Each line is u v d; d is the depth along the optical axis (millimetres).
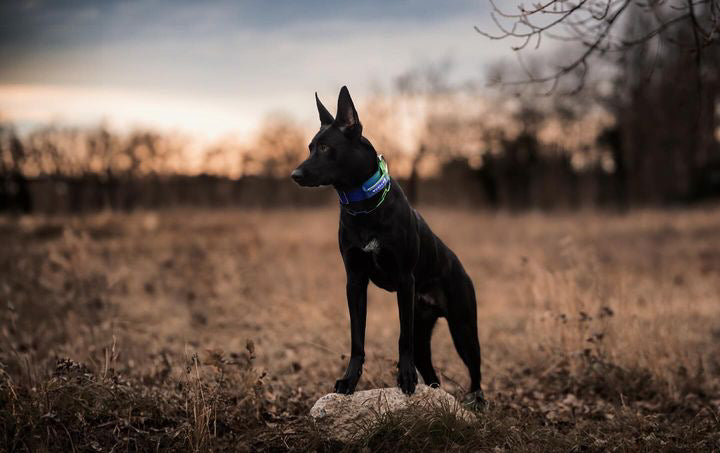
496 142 48188
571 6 4777
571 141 45938
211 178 49219
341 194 4344
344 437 4281
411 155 46594
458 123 47781
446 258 5027
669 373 6109
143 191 44844
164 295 10414
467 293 5109
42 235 17703
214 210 27625
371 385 5719
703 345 7590
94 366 5859
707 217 22344
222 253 14930
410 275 4453
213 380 5555
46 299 9031
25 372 5531
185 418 4754
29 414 4406
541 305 7195
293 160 52344
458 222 24969
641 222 22766
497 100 46219
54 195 38312
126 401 4762
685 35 6867
